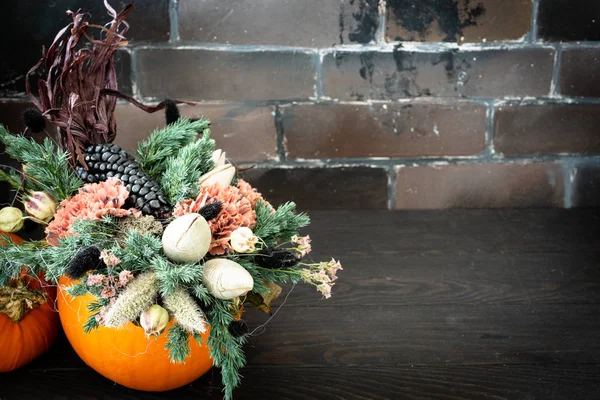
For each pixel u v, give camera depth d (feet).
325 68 4.33
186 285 3.01
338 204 4.52
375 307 3.75
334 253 4.10
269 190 4.48
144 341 3.21
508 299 3.80
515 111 4.42
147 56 4.25
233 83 4.32
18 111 4.21
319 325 3.66
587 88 4.40
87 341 3.24
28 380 3.40
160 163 3.34
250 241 2.98
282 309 3.73
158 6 4.20
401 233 4.27
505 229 4.32
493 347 3.56
